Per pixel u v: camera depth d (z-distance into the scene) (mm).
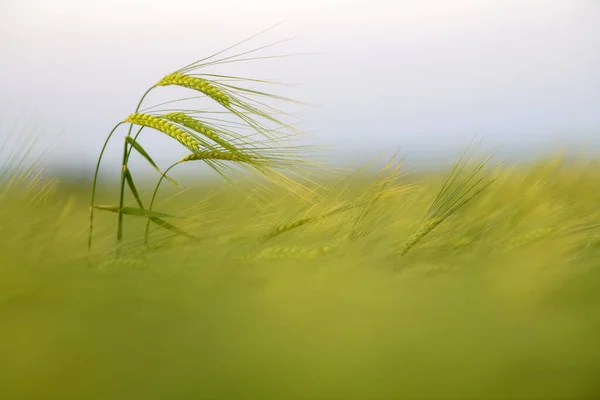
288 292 1189
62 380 873
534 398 864
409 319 1041
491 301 1169
